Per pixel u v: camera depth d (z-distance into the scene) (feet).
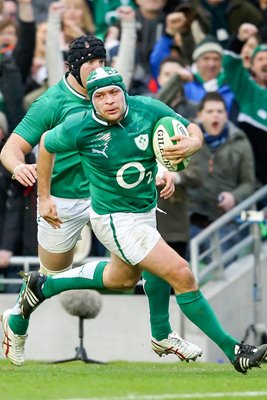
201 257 135.95
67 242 94.68
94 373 86.02
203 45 148.77
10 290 136.15
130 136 80.69
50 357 133.08
